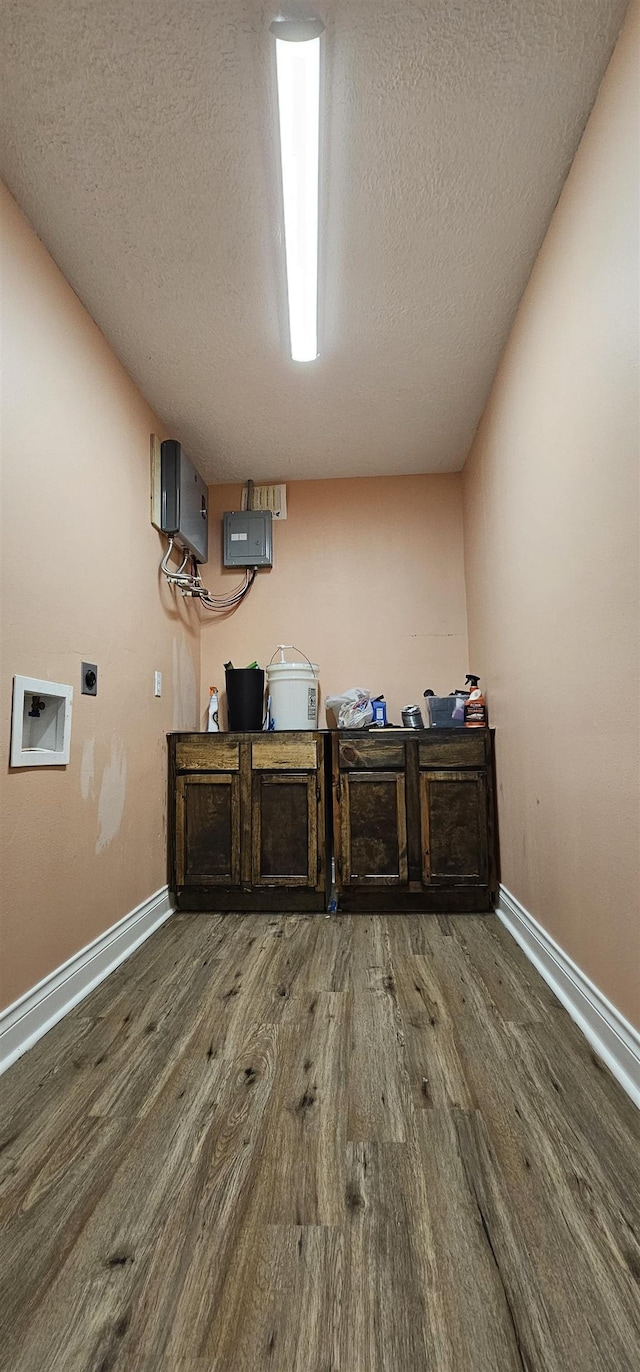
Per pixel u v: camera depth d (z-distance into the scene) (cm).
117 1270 86
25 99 137
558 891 177
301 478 337
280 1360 73
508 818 238
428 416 274
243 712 299
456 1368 72
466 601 321
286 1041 150
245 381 244
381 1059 141
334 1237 91
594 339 140
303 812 264
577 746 159
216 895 266
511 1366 72
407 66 132
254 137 145
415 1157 108
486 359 233
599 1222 93
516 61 131
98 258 179
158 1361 73
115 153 149
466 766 261
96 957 191
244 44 127
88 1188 102
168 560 280
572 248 153
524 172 155
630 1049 128
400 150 150
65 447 182
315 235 168
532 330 188
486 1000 172
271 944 222
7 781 148
